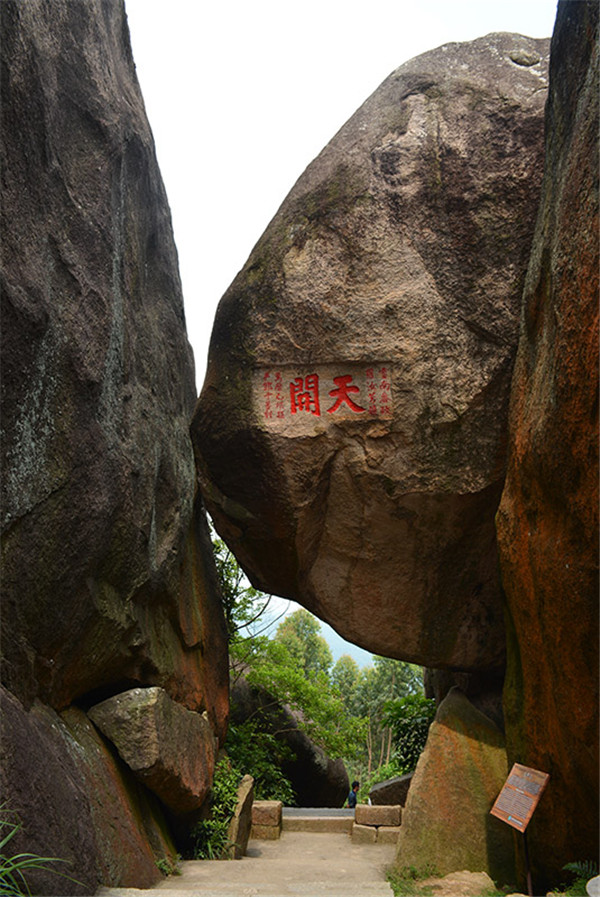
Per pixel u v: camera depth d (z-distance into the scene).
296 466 6.43
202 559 8.11
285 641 28.56
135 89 6.62
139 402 5.98
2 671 3.98
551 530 4.46
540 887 5.11
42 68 4.38
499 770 6.02
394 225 6.34
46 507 4.35
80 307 4.77
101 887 4.04
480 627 6.74
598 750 4.13
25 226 4.16
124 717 5.19
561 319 4.16
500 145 6.22
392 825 7.59
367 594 6.82
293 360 6.40
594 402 3.81
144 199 6.60
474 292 6.14
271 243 6.58
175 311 7.57
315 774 11.66
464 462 6.19
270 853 6.93
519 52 6.55
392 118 6.55
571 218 4.16
